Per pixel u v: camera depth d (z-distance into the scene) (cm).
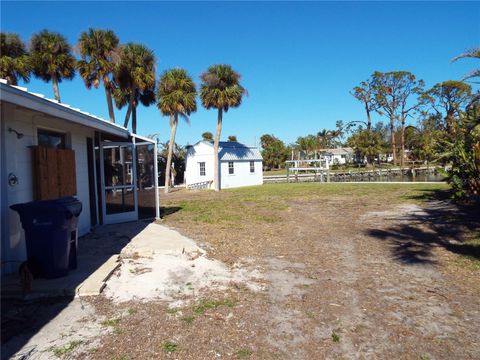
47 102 541
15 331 383
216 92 2667
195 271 592
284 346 356
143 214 1148
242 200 1808
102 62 2372
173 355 338
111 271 563
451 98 5062
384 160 7238
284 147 6656
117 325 397
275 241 819
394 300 469
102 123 816
